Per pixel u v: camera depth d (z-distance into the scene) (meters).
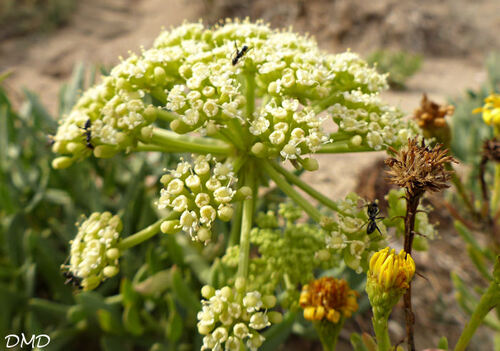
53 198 0.18
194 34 0.13
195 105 0.11
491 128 0.20
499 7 0.78
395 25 0.64
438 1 0.73
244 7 0.65
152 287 0.15
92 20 0.62
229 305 0.11
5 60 0.47
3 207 0.17
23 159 0.20
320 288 0.11
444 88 0.50
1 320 0.15
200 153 0.12
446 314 0.17
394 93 0.47
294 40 0.12
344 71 0.12
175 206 0.11
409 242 0.10
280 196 0.18
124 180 0.20
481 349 0.16
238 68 0.12
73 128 0.12
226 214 0.11
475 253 0.15
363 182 0.22
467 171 0.20
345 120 0.11
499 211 0.14
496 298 0.10
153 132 0.12
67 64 0.47
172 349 0.15
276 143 0.11
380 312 0.10
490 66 0.25
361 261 0.11
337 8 0.64
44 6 0.61
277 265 0.12
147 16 0.68
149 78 0.12
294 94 0.12
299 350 0.16
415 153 0.09
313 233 0.12
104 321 0.15
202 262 0.15
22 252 0.17
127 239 0.11
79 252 0.11
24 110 0.22
